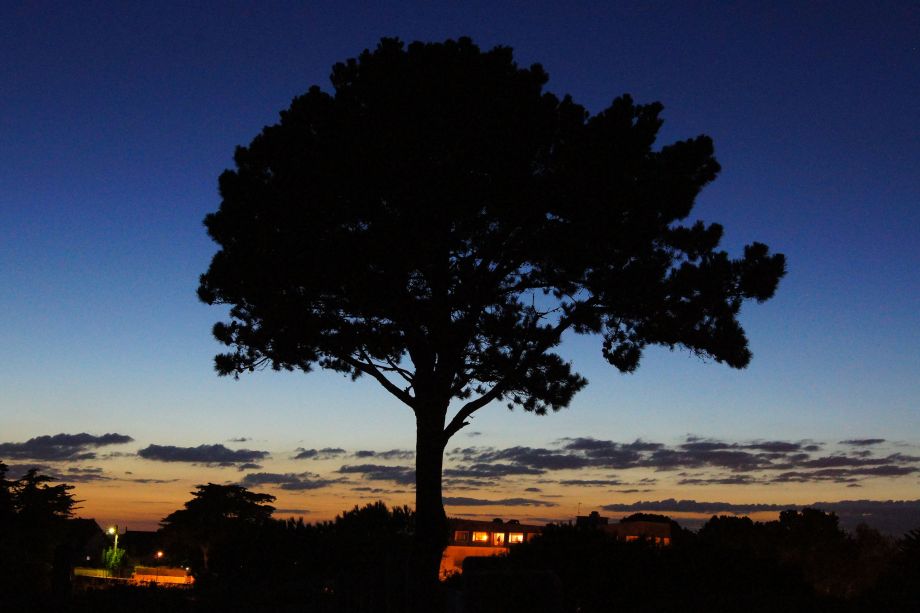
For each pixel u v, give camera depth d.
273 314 20.72
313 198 19.92
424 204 19.27
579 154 19.98
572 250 19.97
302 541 25.30
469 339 21.25
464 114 19.44
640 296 20.06
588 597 15.89
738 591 16.28
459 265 20.81
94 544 81.19
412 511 28.08
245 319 22.06
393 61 20.28
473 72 19.81
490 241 20.64
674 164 20.78
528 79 20.23
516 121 19.45
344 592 16.91
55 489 61.88
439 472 21.02
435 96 19.42
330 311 21.16
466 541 61.12
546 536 17.28
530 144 19.95
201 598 19.86
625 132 20.27
